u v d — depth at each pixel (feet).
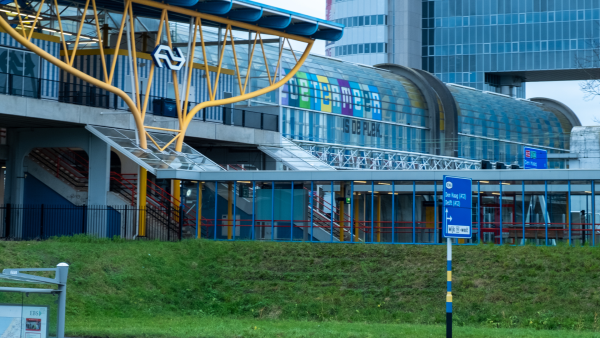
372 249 106.11
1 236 132.46
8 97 119.03
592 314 83.46
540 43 391.86
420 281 95.04
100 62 151.02
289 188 128.98
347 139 211.00
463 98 265.95
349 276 98.48
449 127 246.27
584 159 209.77
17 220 136.56
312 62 212.23
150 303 90.74
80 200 134.00
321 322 82.38
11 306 44.78
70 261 95.71
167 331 65.87
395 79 241.35
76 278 90.53
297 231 127.95
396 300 91.40
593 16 383.45
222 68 173.47
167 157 132.98
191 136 147.43
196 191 137.80
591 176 109.91
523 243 114.21
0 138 142.82
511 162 271.28
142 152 130.41
